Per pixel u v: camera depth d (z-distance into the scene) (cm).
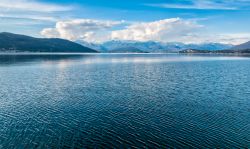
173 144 3928
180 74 12581
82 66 17775
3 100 6662
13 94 7419
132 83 9531
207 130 4491
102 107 5997
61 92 7712
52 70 14438
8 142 3978
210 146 3859
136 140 4081
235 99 6744
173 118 5156
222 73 12875
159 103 6362
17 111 5650
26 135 4266
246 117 5191
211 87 8581
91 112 5594
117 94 7438
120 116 5303
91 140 4084
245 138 4138
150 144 3931
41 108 5906
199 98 6881
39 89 8212
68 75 12031
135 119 5106
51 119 5103
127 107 6000
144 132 4412
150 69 15462
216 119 5081
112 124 4816
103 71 14062
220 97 7000
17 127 4641
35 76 11569
